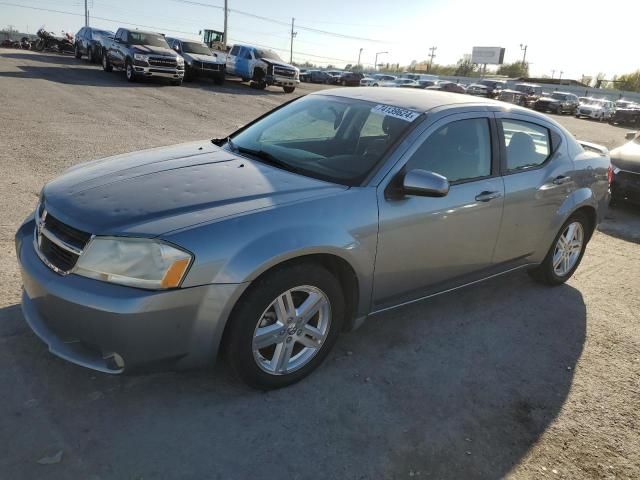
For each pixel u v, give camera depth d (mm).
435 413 2951
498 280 4941
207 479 2350
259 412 2803
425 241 3385
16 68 21547
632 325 4277
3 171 6770
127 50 21125
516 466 2627
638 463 2738
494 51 93375
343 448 2617
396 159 3250
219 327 2592
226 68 27453
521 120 4160
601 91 63719
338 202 2959
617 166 8172
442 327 3932
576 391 3307
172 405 2783
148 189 2887
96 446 2465
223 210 2686
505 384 3297
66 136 9562
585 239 5004
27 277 2701
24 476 2264
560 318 4273
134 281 2447
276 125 4000
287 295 2828
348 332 3336
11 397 2715
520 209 4012
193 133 11453
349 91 4199
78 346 2609
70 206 2740
